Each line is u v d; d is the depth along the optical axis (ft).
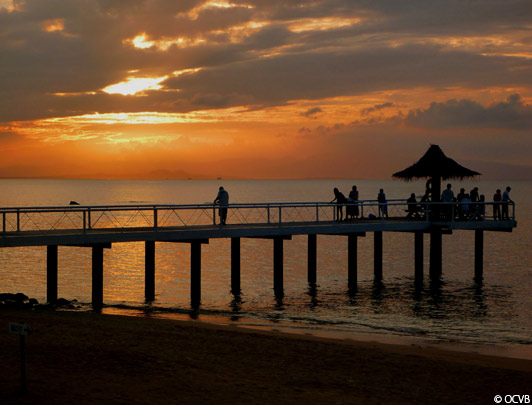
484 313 81.76
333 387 40.93
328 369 45.98
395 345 58.80
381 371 46.06
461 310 83.76
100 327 58.59
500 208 116.47
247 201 481.46
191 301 88.58
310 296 94.22
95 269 79.97
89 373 40.73
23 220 251.19
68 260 133.90
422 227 106.01
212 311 80.74
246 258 145.79
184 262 136.36
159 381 39.81
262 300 90.17
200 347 51.37
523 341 65.77
